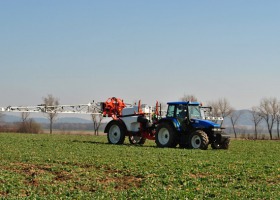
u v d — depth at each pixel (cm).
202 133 2805
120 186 1591
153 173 1808
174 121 2925
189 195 1375
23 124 7112
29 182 1628
